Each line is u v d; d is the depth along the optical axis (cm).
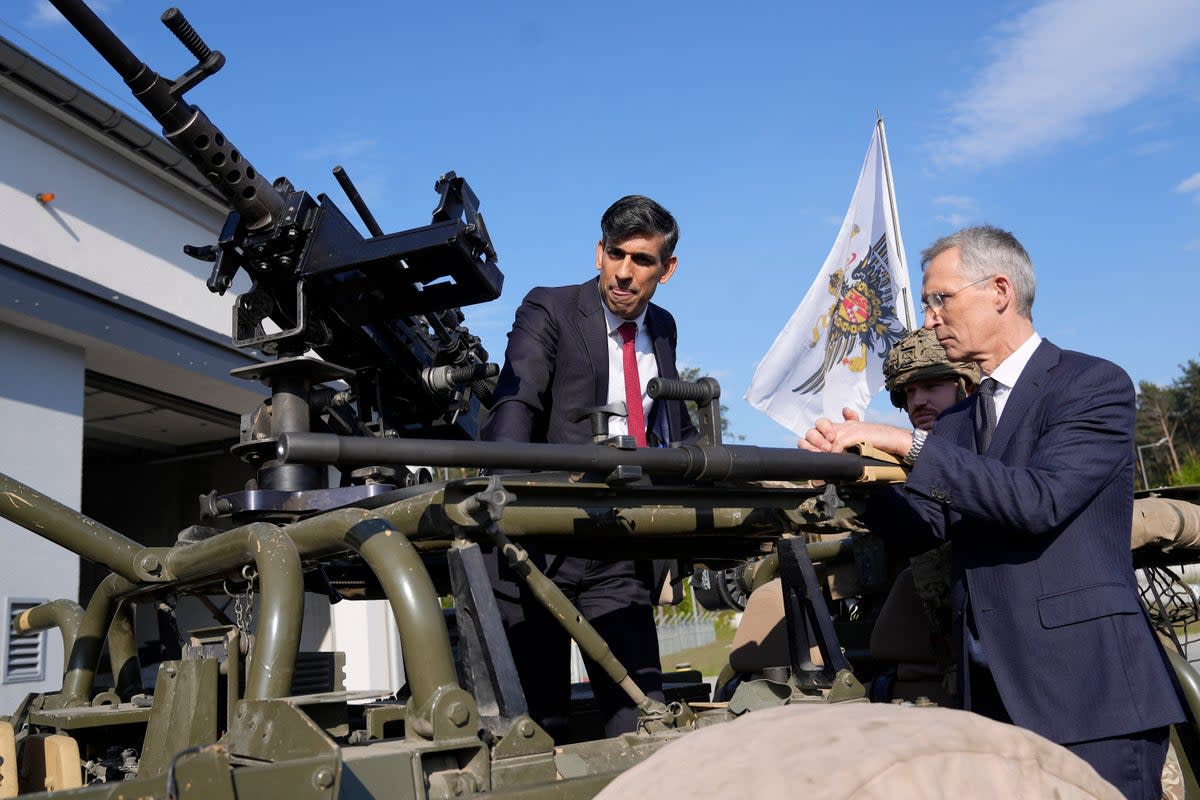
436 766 159
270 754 162
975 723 151
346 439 162
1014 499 214
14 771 213
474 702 164
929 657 298
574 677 763
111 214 809
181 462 1152
